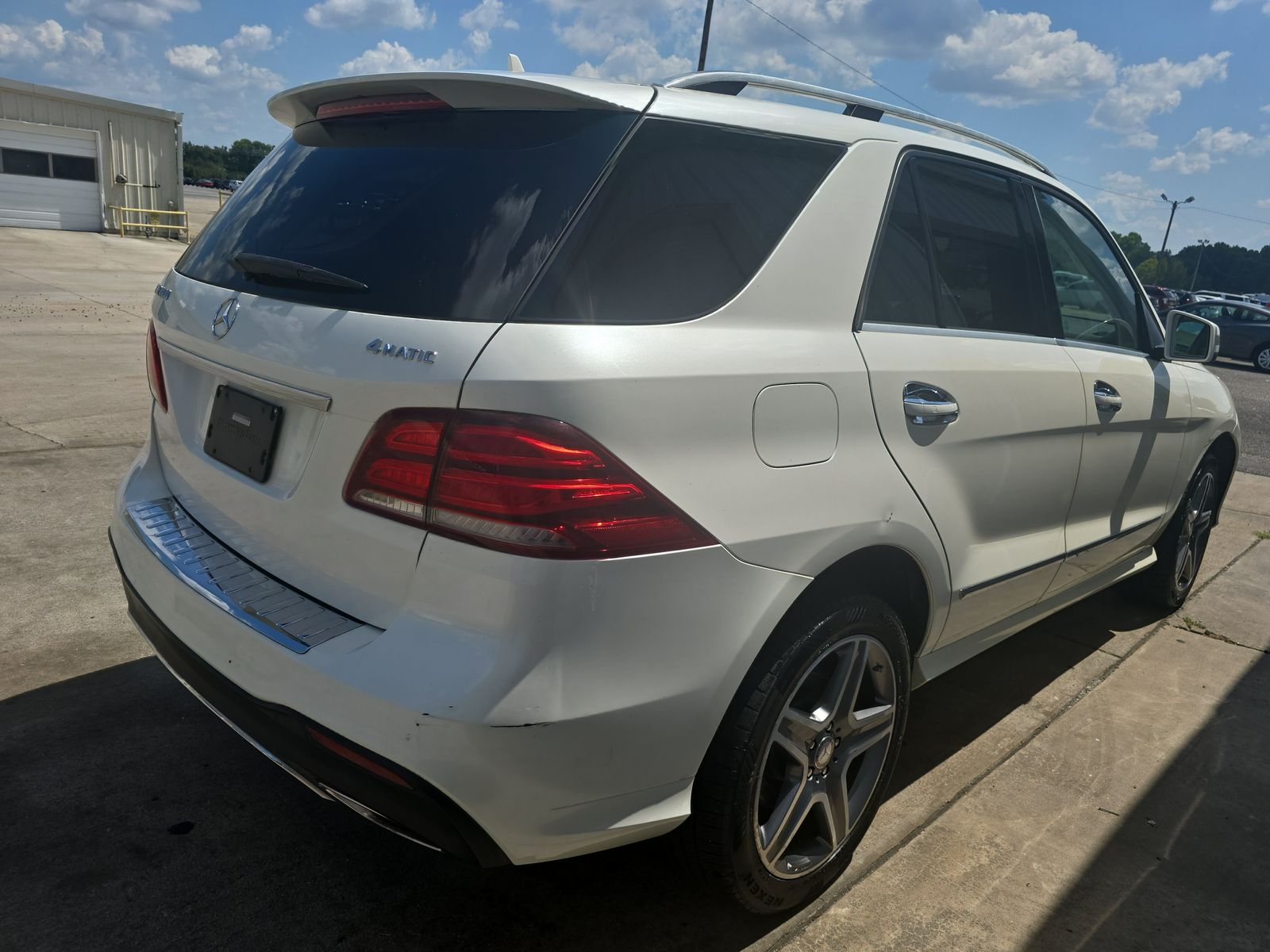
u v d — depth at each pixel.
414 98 1.96
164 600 1.98
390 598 1.64
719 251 1.83
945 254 2.40
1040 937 2.13
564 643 1.52
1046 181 2.95
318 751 1.62
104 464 5.09
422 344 1.59
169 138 24.39
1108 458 3.03
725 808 1.83
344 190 1.98
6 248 18.83
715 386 1.71
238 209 2.27
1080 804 2.68
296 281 1.87
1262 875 2.42
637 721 1.62
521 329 1.56
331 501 1.71
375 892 2.12
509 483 1.50
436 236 1.74
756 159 1.97
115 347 9.17
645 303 1.70
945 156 2.47
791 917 2.14
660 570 1.60
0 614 3.27
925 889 2.27
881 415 2.04
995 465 2.42
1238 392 13.70
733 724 1.81
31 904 1.99
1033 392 2.54
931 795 2.68
